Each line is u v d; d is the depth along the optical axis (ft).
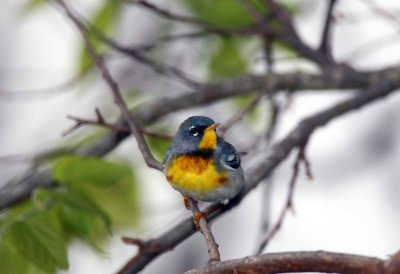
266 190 37.01
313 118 35.45
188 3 40.37
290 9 41.19
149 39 43.11
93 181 30.58
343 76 39.14
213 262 21.49
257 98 34.88
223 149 30.22
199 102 38.24
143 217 36.94
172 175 30.07
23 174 36.14
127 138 37.78
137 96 40.19
